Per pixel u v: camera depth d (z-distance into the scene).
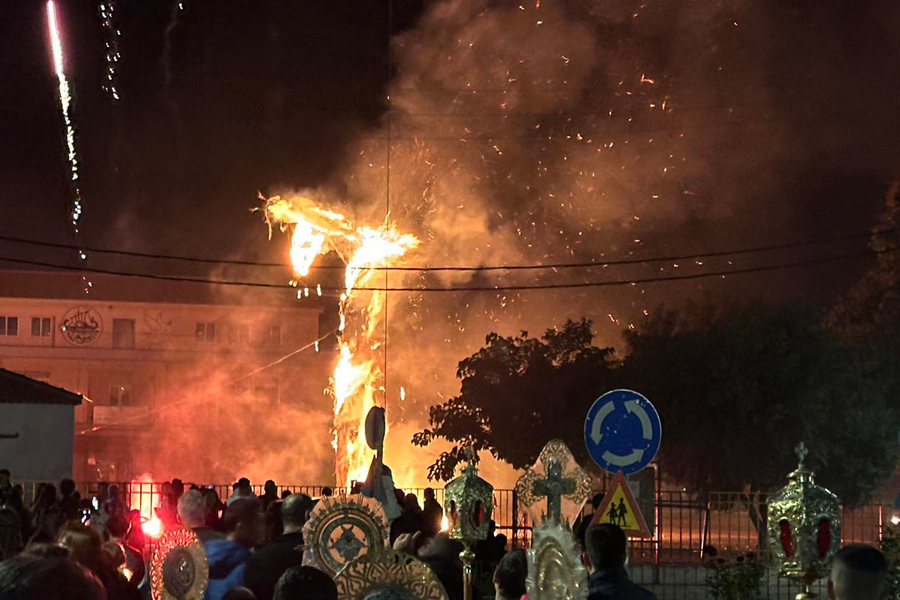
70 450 34.56
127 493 29.58
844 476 34.06
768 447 33.44
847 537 26.64
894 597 12.86
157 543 6.54
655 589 20.98
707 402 33.69
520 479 7.86
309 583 4.70
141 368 66.81
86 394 66.25
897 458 35.03
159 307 67.31
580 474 8.01
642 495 15.79
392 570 4.86
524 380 34.41
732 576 16.45
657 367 34.03
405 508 13.29
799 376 33.56
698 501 23.44
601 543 7.24
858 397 34.44
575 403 34.28
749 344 33.56
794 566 6.27
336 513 7.40
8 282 66.38
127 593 7.63
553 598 5.32
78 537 7.54
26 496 32.69
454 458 34.75
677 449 34.03
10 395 34.16
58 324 66.31
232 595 5.89
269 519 14.32
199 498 8.60
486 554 13.44
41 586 3.09
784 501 6.33
